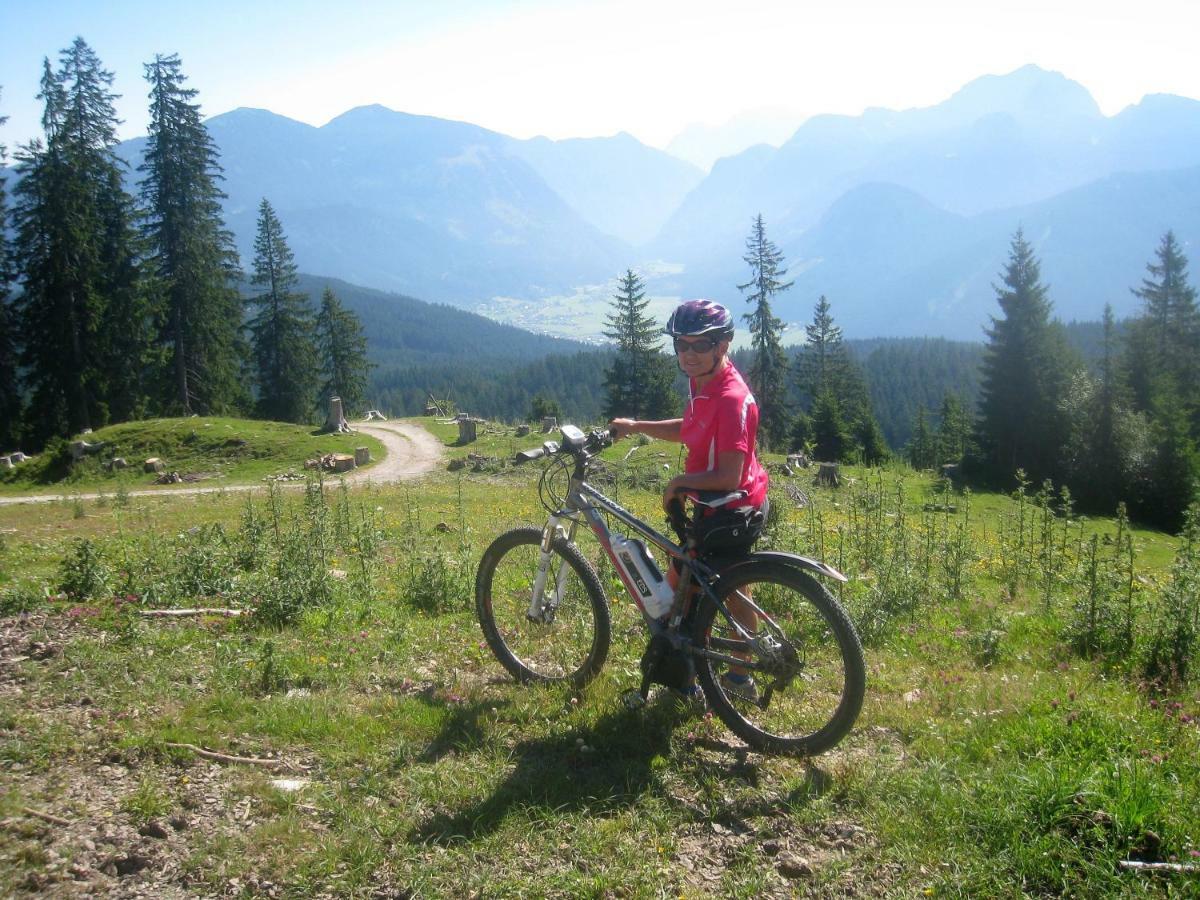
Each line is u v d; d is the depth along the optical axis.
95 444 43.62
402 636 5.87
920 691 4.94
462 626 6.36
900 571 7.63
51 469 42.31
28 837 3.12
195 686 4.70
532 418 72.44
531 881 3.01
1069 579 7.73
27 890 2.85
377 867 3.08
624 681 4.87
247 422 48.03
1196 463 48.84
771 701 4.61
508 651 5.17
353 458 39.91
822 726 4.21
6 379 51.72
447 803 3.52
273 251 62.03
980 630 6.48
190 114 51.22
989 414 60.34
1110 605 6.35
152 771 3.67
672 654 4.29
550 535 4.98
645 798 3.58
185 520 20.77
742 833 3.39
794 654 4.09
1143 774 3.43
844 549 9.47
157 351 53.69
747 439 4.18
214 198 53.50
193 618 6.27
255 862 3.07
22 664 4.86
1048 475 56.97
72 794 3.44
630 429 4.85
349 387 72.44
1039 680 5.22
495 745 4.06
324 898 2.91
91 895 2.86
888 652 5.93
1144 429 52.41
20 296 50.03
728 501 4.16
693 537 4.28
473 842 3.24
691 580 4.32
